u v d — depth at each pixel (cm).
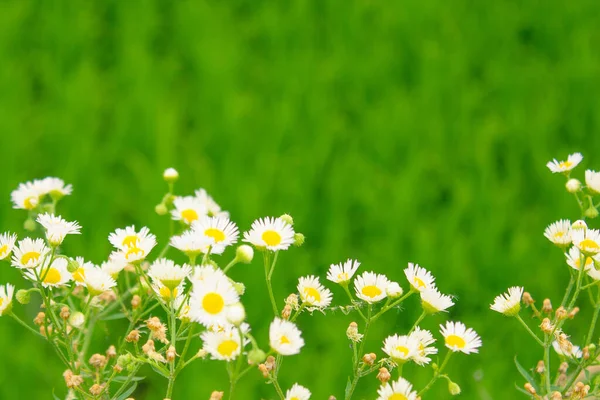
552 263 121
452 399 103
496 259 120
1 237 80
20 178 130
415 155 142
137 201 132
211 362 106
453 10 184
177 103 155
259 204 123
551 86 164
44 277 79
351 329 80
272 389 106
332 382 103
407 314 110
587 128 156
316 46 177
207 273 77
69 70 171
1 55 162
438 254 119
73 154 135
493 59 176
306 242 127
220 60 161
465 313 112
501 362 106
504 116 161
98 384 80
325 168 141
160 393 107
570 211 130
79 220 126
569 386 82
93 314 86
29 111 152
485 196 131
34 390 106
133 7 182
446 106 157
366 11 180
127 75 160
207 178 129
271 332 76
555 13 186
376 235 127
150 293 83
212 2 192
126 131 144
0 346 107
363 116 155
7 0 179
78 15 178
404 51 172
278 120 145
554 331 81
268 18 178
